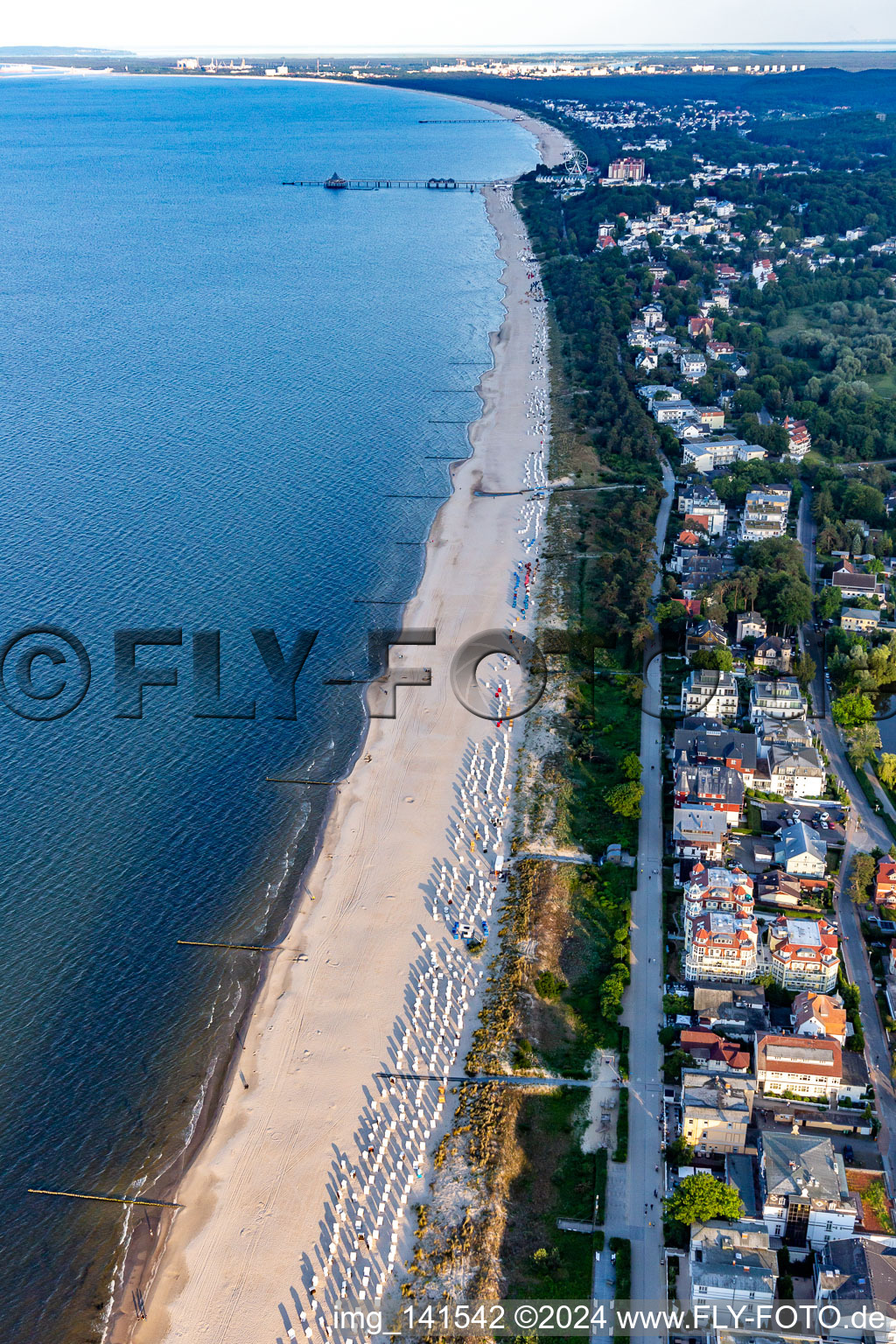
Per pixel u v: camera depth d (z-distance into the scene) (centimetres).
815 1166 19338
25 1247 19625
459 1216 19762
